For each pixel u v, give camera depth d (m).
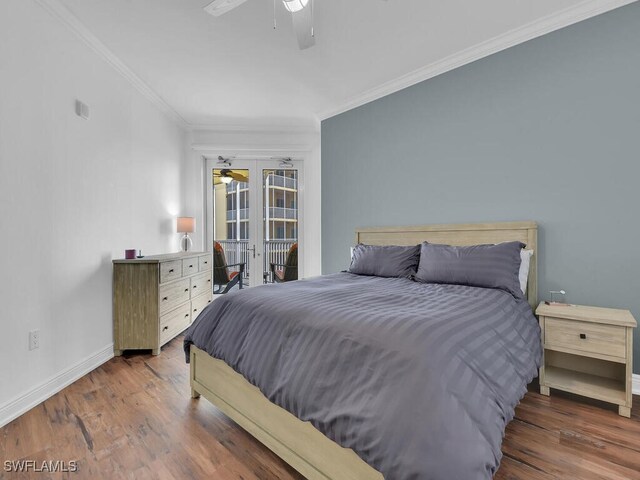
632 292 2.09
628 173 2.10
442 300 1.73
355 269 2.98
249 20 2.26
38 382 1.99
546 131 2.39
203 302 3.81
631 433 1.68
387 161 3.34
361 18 2.27
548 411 1.90
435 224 2.98
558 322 2.02
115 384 2.23
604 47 2.16
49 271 2.10
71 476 1.38
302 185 4.64
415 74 3.03
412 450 0.92
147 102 3.41
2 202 1.78
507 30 2.44
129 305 2.76
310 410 1.23
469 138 2.77
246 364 1.56
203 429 1.72
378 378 1.10
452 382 1.04
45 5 2.03
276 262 4.64
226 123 4.33
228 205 4.64
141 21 2.27
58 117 2.18
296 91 3.41
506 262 2.24
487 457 0.94
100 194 2.63
